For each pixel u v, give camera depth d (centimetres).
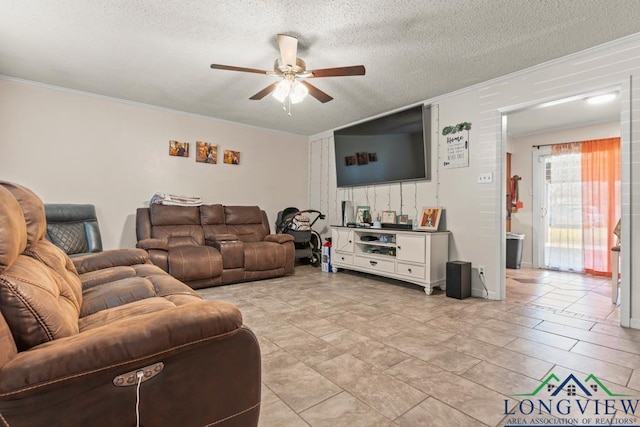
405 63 293
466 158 353
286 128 532
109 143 393
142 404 87
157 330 87
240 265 390
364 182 469
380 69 305
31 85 345
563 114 425
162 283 195
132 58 289
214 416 99
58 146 361
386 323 254
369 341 220
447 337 227
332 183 539
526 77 304
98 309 154
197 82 342
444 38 251
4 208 94
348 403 150
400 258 372
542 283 404
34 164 348
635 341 220
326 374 176
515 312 284
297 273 461
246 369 105
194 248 365
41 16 226
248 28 240
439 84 341
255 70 248
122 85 353
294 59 235
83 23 235
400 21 228
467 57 281
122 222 404
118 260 248
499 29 238
